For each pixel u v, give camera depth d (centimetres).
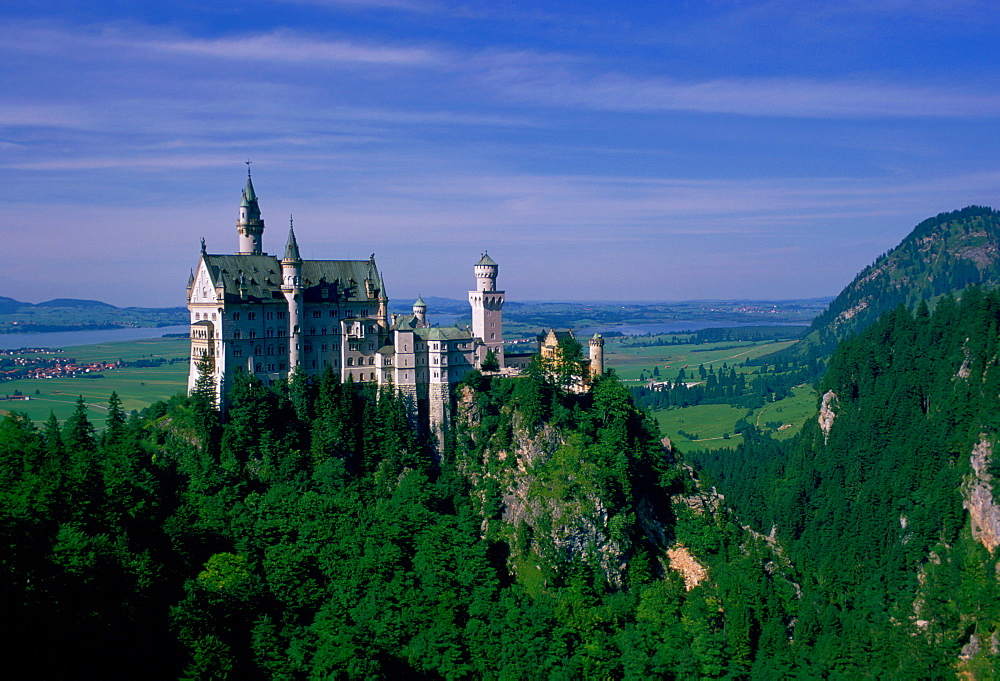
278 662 15450
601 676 18825
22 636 12638
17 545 13812
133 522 17900
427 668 17612
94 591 14425
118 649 13938
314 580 18625
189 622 15025
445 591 19362
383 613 18250
